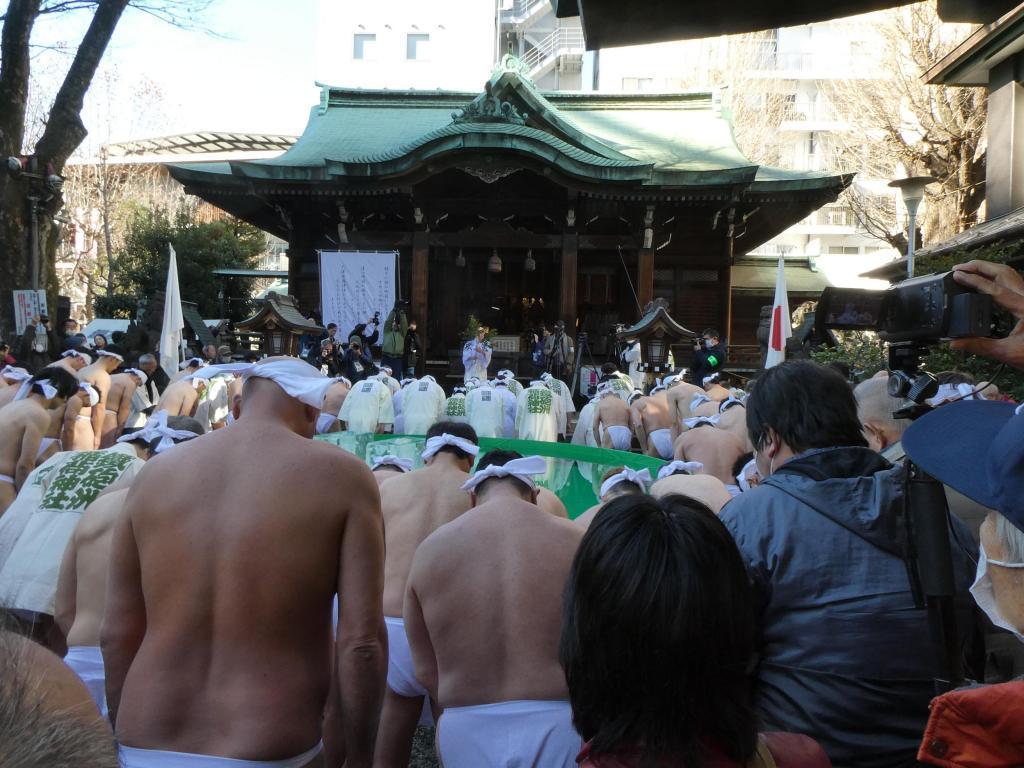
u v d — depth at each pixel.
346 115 28.67
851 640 1.74
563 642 1.33
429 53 44.38
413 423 10.91
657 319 15.41
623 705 1.22
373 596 2.12
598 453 8.27
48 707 0.81
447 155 21.55
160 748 1.91
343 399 10.54
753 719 1.24
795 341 11.02
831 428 2.05
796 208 23.69
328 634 2.14
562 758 2.40
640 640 1.20
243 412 2.25
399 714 3.21
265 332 14.64
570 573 1.35
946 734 1.25
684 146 26.28
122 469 3.60
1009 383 6.16
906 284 1.73
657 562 1.23
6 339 16.25
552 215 23.72
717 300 24.89
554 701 2.47
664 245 24.41
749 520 1.93
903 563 1.79
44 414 5.30
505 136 21.09
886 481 1.88
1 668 0.80
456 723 2.47
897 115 21.53
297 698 2.00
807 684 1.75
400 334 21.48
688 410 9.02
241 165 21.89
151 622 2.02
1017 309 1.47
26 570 3.35
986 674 2.35
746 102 34.34
